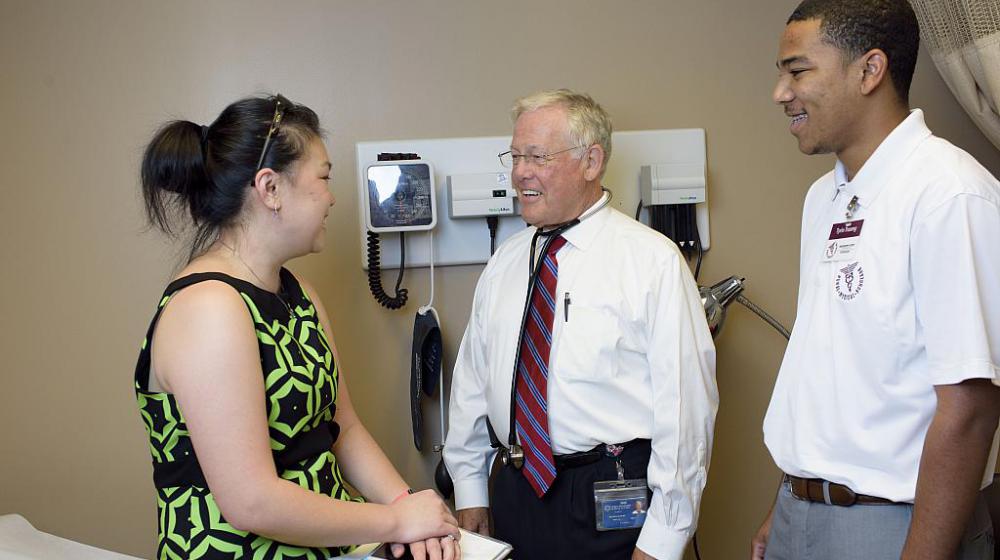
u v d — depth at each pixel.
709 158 2.05
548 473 1.58
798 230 2.07
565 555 1.61
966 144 2.04
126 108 1.95
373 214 1.91
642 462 1.60
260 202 1.21
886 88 1.21
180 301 1.12
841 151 1.27
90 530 2.03
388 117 1.99
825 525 1.26
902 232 1.17
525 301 1.69
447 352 2.05
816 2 1.23
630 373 1.62
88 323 1.99
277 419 1.18
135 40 1.95
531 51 2.00
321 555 1.22
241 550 1.15
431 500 1.25
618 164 2.01
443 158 1.98
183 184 1.22
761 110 2.04
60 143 1.95
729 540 2.12
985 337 1.07
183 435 1.15
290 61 1.97
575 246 1.67
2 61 1.93
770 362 2.09
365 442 1.44
